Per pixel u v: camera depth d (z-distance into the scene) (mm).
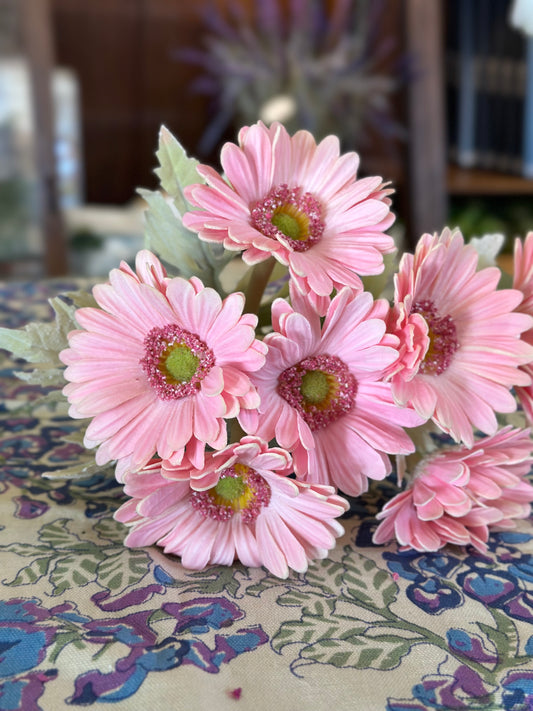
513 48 1448
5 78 1380
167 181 330
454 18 1514
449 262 314
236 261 567
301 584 295
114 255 1415
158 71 1678
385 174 1541
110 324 295
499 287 352
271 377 299
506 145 1518
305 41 1411
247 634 258
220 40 1632
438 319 316
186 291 280
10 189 1427
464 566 314
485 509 319
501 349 312
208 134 1690
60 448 411
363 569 308
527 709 230
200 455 278
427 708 228
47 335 323
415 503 311
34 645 246
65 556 305
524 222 1552
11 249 1447
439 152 1512
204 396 287
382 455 310
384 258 320
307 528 295
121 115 1694
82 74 1641
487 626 271
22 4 1357
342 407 310
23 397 480
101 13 1604
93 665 238
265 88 1401
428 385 302
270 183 310
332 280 292
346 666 245
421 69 1479
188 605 274
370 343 297
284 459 279
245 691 230
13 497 355
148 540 310
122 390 292
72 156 1512
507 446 325
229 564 307
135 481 284
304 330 290
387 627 267
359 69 1417
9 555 304
